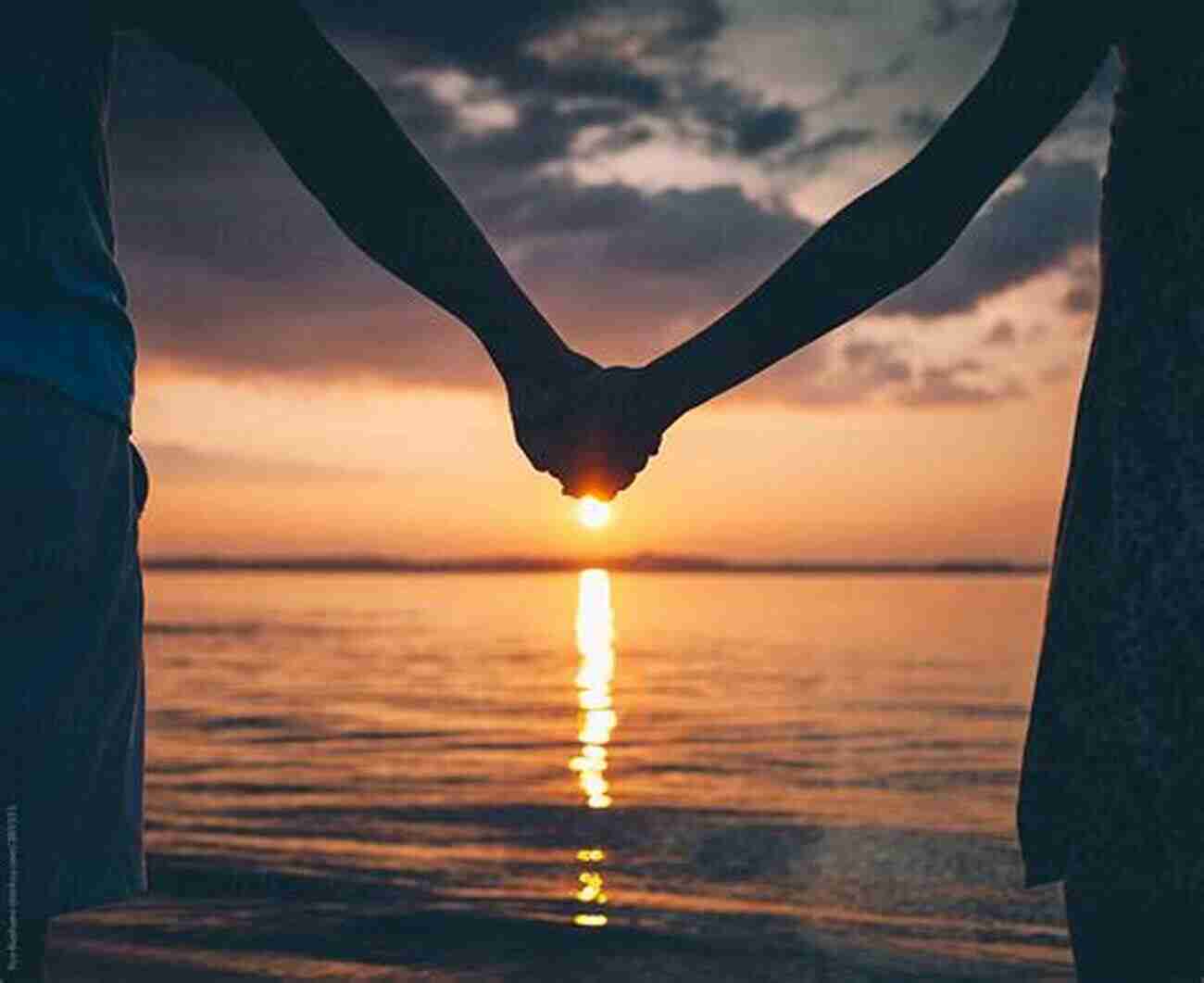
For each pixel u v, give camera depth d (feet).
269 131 4.73
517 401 5.59
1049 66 5.16
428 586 466.29
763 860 22.57
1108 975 5.16
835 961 15.74
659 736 47.03
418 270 5.13
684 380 5.55
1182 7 4.95
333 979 14.85
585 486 5.71
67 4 3.75
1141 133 5.10
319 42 4.59
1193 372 5.03
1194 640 5.02
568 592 392.27
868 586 475.31
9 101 3.62
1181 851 5.02
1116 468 5.15
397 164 4.84
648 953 16.02
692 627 157.17
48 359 3.63
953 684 73.00
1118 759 5.10
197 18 4.35
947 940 16.72
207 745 44.06
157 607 228.02
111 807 3.85
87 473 3.73
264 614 196.24
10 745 3.58
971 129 5.26
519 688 70.54
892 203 5.33
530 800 30.53
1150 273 5.09
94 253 3.80
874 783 33.78
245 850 23.52
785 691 68.13
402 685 73.15
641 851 23.47
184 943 16.33
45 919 3.79
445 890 19.76
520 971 15.23
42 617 3.65
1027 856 5.30
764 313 5.46
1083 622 5.21
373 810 28.99
